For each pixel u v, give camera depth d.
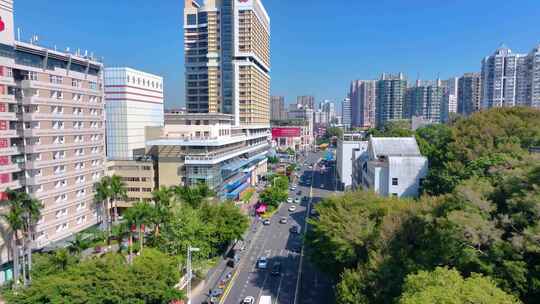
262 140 181.00
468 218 36.59
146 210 62.41
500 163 58.75
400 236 47.03
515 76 195.12
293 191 145.50
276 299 58.22
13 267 63.12
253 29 164.50
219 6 163.25
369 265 44.91
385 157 89.69
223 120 128.00
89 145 86.06
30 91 68.62
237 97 165.00
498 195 42.12
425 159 80.06
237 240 79.50
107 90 116.25
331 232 53.16
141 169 101.69
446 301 27.12
